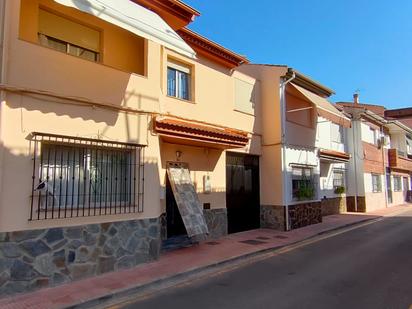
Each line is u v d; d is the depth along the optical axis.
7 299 6.07
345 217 20.30
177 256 9.48
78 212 7.31
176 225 11.59
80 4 6.16
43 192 6.82
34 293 6.38
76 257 7.15
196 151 11.98
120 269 7.90
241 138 12.13
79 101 7.41
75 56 7.43
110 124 7.95
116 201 8.10
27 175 6.57
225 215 12.99
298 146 16.25
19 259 6.35
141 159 8.54
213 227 12.44
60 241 6.94
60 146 7.29
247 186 14.80
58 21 8.26
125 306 6.12
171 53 11.16
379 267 8.62
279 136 15.02
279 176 14.91
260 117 15.45
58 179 7.19
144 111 8.65
